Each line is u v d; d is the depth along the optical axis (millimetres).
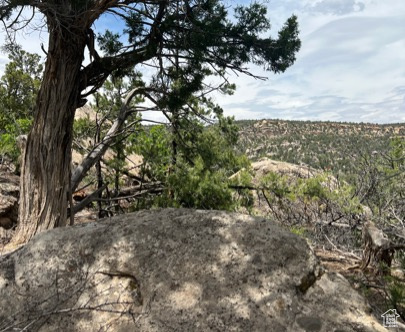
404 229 6566
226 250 3260
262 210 10484
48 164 8023
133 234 3488
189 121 11891
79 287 3146
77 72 8477
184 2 8438
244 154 11258
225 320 2809
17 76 25594
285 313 2836
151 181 11500
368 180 9586
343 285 3145
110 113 12438
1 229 8250
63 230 3664
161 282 3092
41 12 7512
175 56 9062
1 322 2941
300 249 3285
